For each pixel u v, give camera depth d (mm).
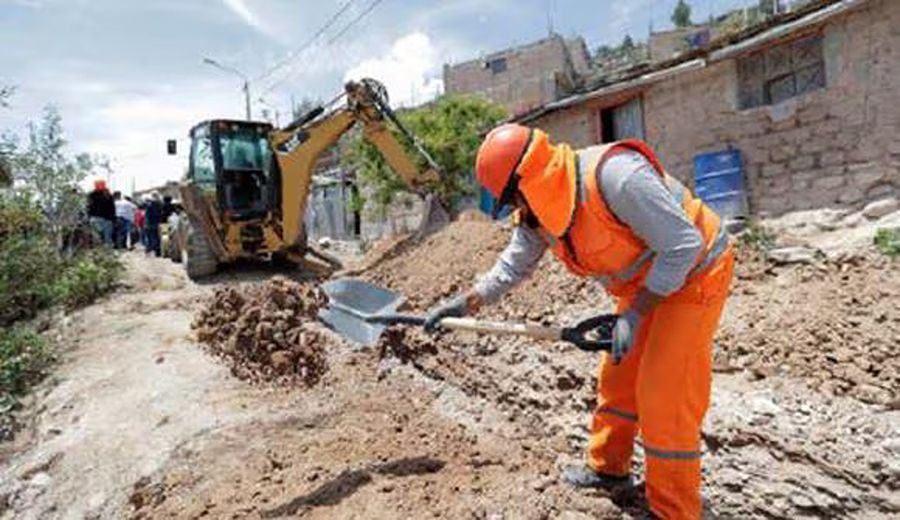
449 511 2916
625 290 2871
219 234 10820
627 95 11359
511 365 5406
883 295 5711
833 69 8570
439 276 8844
